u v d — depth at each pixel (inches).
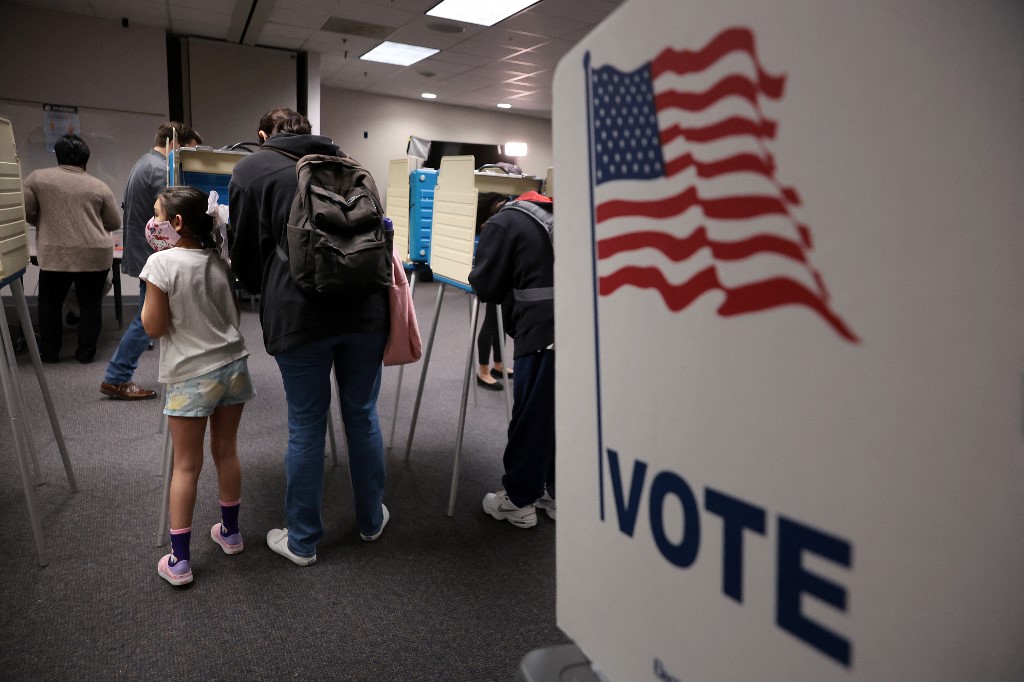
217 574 75.1
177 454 70.9
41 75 256.7
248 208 69.4
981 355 7.4
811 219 9.0
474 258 86.8
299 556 77.2
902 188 7.9
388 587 74.4
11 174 75.9
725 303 10.5
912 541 8.2
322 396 73.3
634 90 12.1
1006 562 7.5
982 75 7.1
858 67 8.3
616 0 214.5
